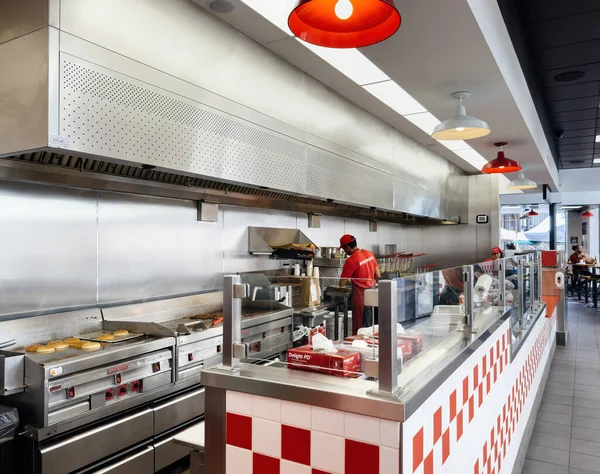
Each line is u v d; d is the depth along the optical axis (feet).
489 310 9.38
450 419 5.97
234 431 5.56
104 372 8.46
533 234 69.41
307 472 5.01
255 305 5.81
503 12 12.21
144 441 9.59
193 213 13.69
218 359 11.30
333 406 4.78
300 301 5.70
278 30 10.70
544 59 16.51
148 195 12.21
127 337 9.85
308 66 12.88
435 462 5.40
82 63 7.32
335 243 21.57
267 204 16.08
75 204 10.52
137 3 8.31
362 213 22.24
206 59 9.79
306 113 13.35
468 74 12.13
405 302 5.21
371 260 14.96
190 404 10.57
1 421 7.18
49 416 7.55
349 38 6.09
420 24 9.45
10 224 9.30
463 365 6.56
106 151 7.71
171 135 8.96
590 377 18.62
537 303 16.76
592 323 31.55
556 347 24.20
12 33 7.27
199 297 13.41
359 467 4.68
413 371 5.36
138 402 9.21
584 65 17.06
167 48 8.89
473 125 12.35
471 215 30.07
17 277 9.39
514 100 14.15
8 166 8.55
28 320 9.29
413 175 21.66
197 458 6.22
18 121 7.15
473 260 29.86
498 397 8.79
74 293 10.47
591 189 43.06
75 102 7.20
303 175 13.19
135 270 11.93
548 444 12.44
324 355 5.39
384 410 4.48
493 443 8.33
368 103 16.16
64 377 7.80
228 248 14.98
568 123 25.35
